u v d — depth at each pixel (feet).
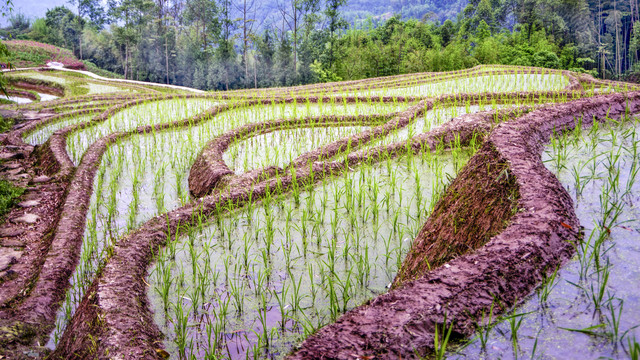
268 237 15.14
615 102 21.26
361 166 21.94
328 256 14.35
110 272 13.61
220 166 24.13
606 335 7.31
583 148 16.51
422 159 22.16
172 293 13.01
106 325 11.12
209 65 159.53
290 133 32.48
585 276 9.04
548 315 8.05
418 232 15.35
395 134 28.35
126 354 10.05
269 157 27.12
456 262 9.62
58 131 37.35
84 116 48.78
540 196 11.65
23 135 41.24
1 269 18.40
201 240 16.05
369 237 15.58
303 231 15.80
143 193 24.39
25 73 105.60
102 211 22.36
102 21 228.63
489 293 8.63
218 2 180.04
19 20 213.46
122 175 26.84
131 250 14.87
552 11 179.01
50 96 86.12
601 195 12.56
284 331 11.18
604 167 14.53
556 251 9.78
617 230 10.62
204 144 30.17
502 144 14.94
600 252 9.76
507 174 12.97
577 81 47.34
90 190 24.73
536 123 17.71
